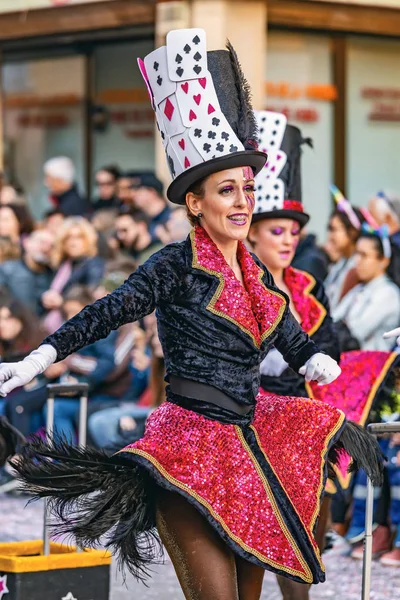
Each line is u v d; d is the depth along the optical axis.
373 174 25.11
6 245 19.91
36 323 17.25
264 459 7.54
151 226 18.75
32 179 28.23
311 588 11.84
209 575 7.28
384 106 25.08
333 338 10.22
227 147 7.71
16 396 16.62
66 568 9.46
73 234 18.52
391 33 24.73
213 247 7.73
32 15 26.47
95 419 16.00
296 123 24.36
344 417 7.96
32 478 7.36
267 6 23.48
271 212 10.09
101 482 7.34
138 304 7.43
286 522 7.41
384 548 13.13
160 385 15.87
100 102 26.97
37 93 27.94
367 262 15.18
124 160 26.62
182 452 7.41
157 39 24.02
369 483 8.75
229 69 7.86
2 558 9.36
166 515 7.41
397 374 10.43
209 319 7.56
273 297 7.84
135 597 11.54
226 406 7.57
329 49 24.56
